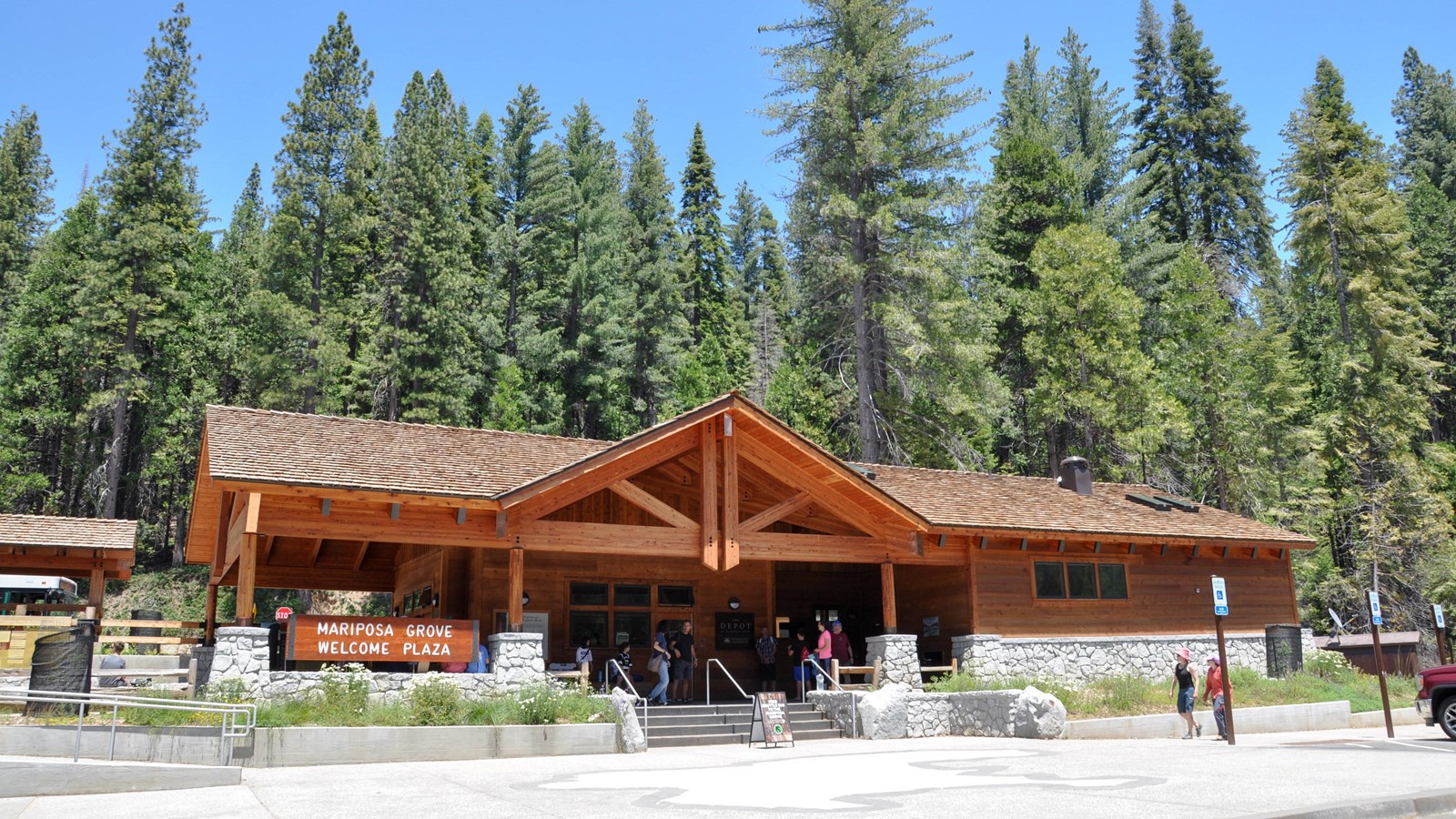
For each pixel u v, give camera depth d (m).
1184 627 26.55
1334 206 48.94
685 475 22.84
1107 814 9.13
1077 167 52.34
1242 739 19.03
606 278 55.72
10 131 58.47
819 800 10.35
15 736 12.96
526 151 60.88
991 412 41.66
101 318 45.84
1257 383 43.62
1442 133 70.06
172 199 48.81
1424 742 17.50
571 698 17.22
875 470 26.97
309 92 48.94
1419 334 48.03
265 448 18.47
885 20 42.03
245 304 51.28
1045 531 24.16
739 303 77.12
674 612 23.61
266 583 25.64
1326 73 57.41
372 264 50.69
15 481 45.72
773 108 41.22
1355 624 42.28
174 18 49.25
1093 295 42.44
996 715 19.36
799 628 25.98
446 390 44.84
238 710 14.31
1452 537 44.09
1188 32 55.91
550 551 22.47
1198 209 53.53
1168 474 42.84
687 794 10.99
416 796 10.88
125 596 46.09
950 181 41.31
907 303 40.56
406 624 17.34
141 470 49.69
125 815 9.66
